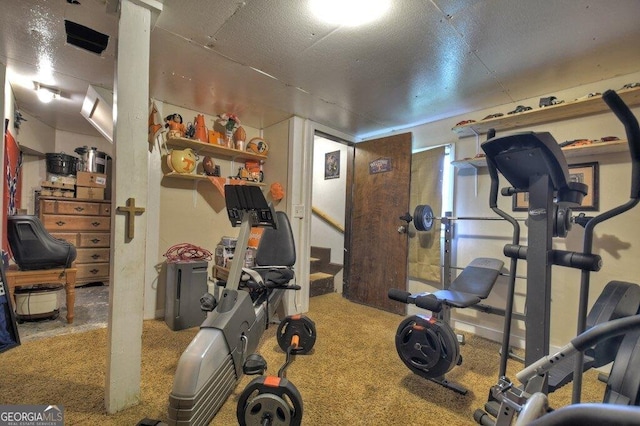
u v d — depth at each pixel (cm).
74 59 228
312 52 204
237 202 173
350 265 388
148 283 290
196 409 121
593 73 217
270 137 364
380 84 248
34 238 252
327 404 165
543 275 119
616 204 215
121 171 150
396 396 175
